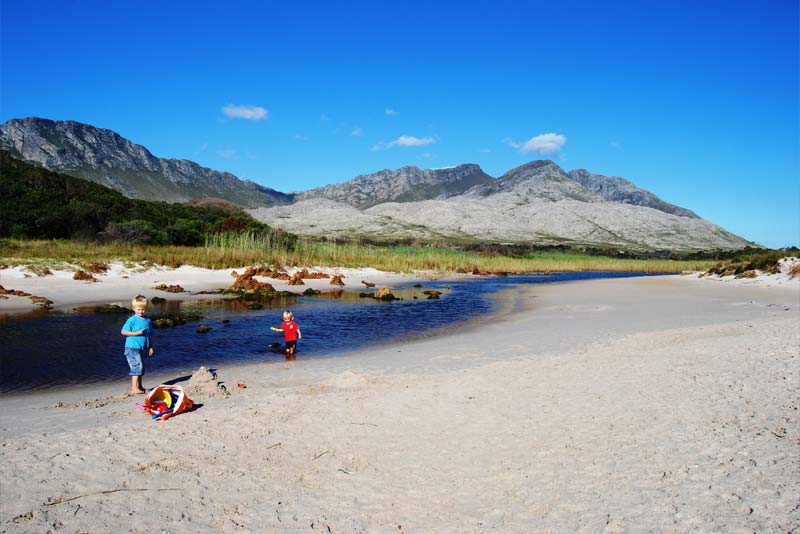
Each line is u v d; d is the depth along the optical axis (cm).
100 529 449
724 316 1839
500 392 865
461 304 2552
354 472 568
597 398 812
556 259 8575
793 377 873
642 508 469
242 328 1731
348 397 846
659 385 871
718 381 874
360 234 17225
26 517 463
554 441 639
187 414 764
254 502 502
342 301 2656
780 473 524
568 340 1403
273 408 784
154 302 2338
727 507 463
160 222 5266
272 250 4484
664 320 1770
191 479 550
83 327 1638
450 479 546
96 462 587
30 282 2508
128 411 800
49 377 1070
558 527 445
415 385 922
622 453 594
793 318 1656
